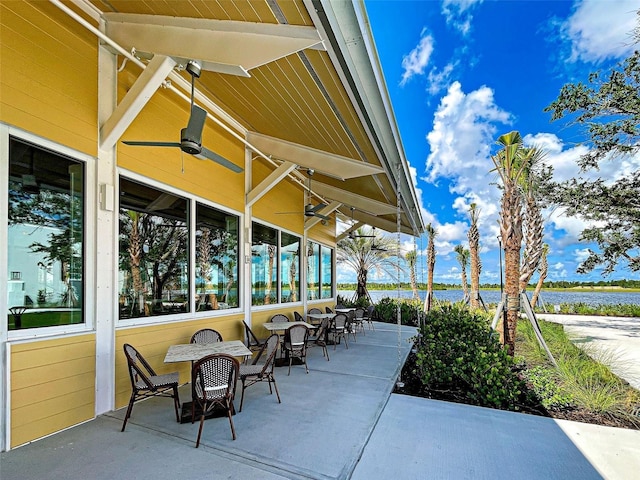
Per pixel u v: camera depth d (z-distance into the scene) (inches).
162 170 152.6
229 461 89.0
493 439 104.6
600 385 148.9
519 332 288.7
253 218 234.7
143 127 143.6
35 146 104.7
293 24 92.0
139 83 117.8
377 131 148.9
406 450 97.2
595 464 91.0
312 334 265.7
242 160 216.7
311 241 354.6
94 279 120.0
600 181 309.4
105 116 126.3
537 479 84.1
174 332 155.4
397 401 138.3
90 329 117.9
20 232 100.6
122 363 128.4
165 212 156.1
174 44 111.1
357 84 115.0
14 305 98.2
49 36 107.7
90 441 98.9
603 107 276.5
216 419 116.1
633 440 104.7
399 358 193.9
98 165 123.0
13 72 98.2
